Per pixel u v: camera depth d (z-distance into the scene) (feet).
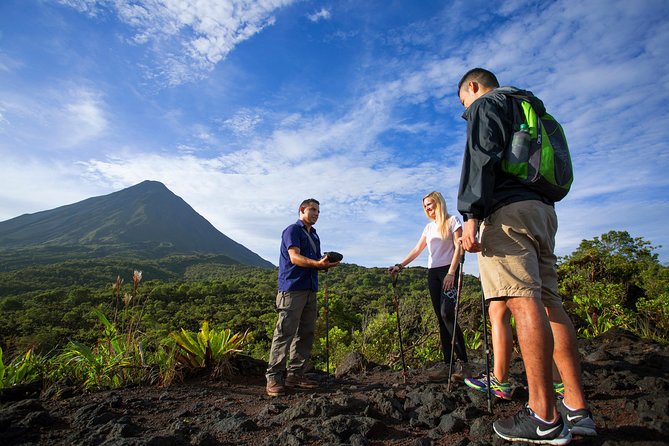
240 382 12.25
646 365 10.38
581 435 5.38
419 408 7.63
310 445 6.23
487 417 6.44
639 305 18.10
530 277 5.30
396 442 6.42
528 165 5.55
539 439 5.05
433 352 17.30
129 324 13.87
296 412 7.61
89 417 8.03
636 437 5.39
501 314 7.87
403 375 11.51
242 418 7.48
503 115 5.77
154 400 9.88
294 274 11.17
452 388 8.88
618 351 12.19
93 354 11.89
